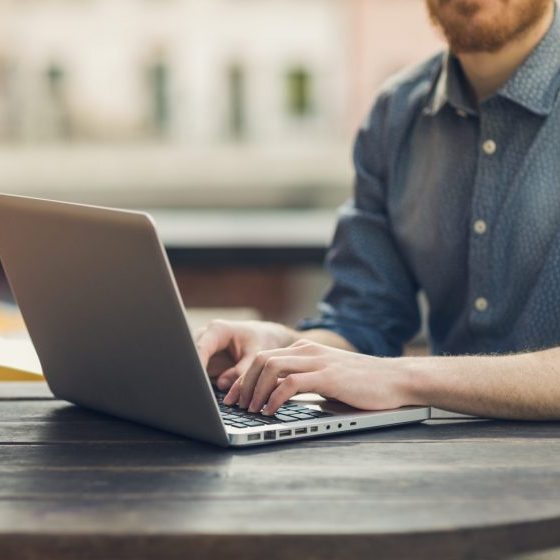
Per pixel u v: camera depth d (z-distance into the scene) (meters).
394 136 2.27
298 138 12.23
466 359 1.63
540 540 1.12
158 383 1.43
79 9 12.43
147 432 1.51
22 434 1.50
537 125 2.04
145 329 1.39
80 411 1.66
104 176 11.27
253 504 1.17
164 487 1.23
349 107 12.09
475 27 2.01
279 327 1.90
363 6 11.80
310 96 12.35
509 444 1.43
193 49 12.77
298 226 4.36
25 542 1.09
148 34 12.66
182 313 1.32
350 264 2.35
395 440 1.46
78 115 12.32
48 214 1.46
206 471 1.30
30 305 1.62
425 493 1.21
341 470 1.30
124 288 1.38
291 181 11.00
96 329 1.49
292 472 1.29
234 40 12.73
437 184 2.18
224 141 12.16
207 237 3.92
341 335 2.22
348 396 1.53
